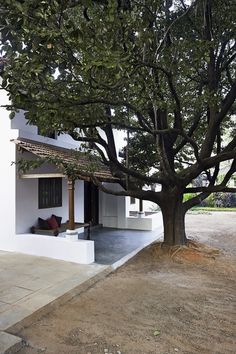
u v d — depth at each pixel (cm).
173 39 754
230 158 845
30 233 1019
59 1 348
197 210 2483
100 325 498
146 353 418
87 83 479
